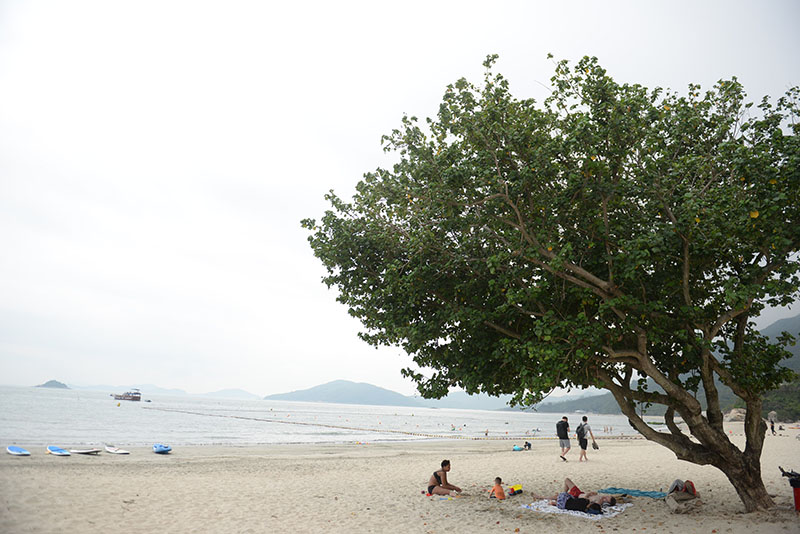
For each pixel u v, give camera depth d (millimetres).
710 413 11453
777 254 9977
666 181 11133
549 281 11445
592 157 10398
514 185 10922
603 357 11547
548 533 10359
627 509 12289
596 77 10969
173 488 15641
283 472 21016
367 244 13625
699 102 11844
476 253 12453
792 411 77625
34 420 61938
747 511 11102
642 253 9797
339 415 161625
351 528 11023
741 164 9625
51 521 10625
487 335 12719
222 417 102500
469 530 10773
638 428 12047
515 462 25422
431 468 23109
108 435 47219
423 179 11969
